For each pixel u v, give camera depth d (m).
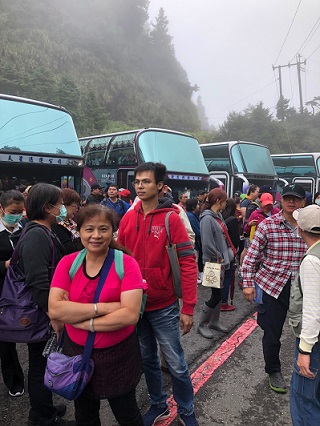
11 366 2.86
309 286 1.95
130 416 1.94
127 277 1.78
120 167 9.82
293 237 2.90
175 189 9.01
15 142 5.91
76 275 1.83
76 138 6.74
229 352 3.73
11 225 2.79
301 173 15.95
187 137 9.84
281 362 3.56
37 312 2.25
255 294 3.01
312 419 2.00
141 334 2.50
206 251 3.96
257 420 2.68
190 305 2.38
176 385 2.45
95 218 1.76
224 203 4.16
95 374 1.79
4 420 2.61
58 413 2.66
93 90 40.91
